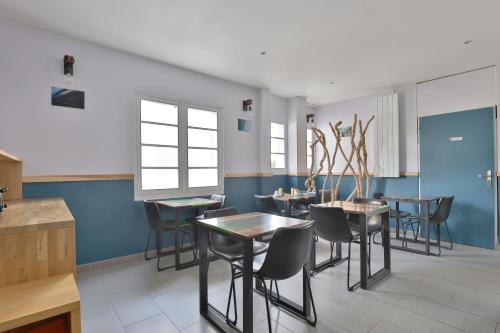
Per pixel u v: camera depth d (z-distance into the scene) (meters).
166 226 3.25
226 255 2.09
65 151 3.06
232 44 3.26
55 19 2.74
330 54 3.54
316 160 6.36
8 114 2.75
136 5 2.49
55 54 3.01
